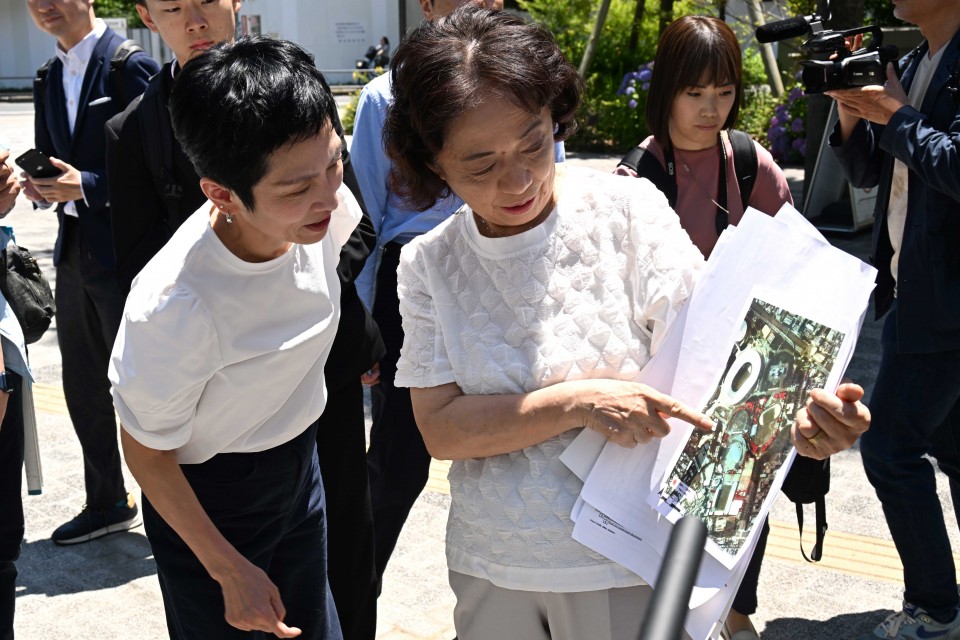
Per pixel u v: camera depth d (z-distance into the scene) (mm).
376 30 37094
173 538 2188
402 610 3521
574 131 1899
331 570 2850
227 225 1964
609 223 1877
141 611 3598
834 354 1789
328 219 1915
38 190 3609
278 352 2045
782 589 3594
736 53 3006
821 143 9156
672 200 3100
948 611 3104
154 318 1893
